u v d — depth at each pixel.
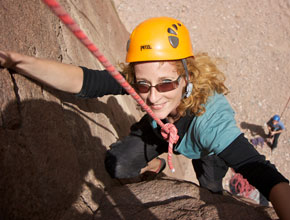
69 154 1.94
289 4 8.66
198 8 8.32
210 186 2.60
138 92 1.75
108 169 2.42
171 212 1.89
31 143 1.61
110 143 2.72
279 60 7.92
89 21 4.11
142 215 1.87
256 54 7.94
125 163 2.43
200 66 1.76
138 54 1.62
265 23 8.39
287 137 7.20
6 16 1.71
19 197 1.43
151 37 1.60
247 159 1.60
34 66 1.67
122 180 2.66
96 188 2.13
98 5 5.14
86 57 3.04
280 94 7.55
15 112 1.56
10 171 1.40
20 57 1.59
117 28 5.87
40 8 2.24
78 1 3.98
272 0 8.73
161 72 1.61
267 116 7.37
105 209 1.99
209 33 8.03
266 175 1.51
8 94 1.55
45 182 1.64
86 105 2.54
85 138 2.26
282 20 8.46
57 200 1.71
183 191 2.17
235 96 7.53
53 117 1.91
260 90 7.59
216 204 1.95
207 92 1.77
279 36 8.24
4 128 1.45
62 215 1.72
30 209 1.49
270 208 1.99
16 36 1.75
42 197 1.59
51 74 1.76
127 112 3.90
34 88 1.80
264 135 7.17
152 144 2.46
